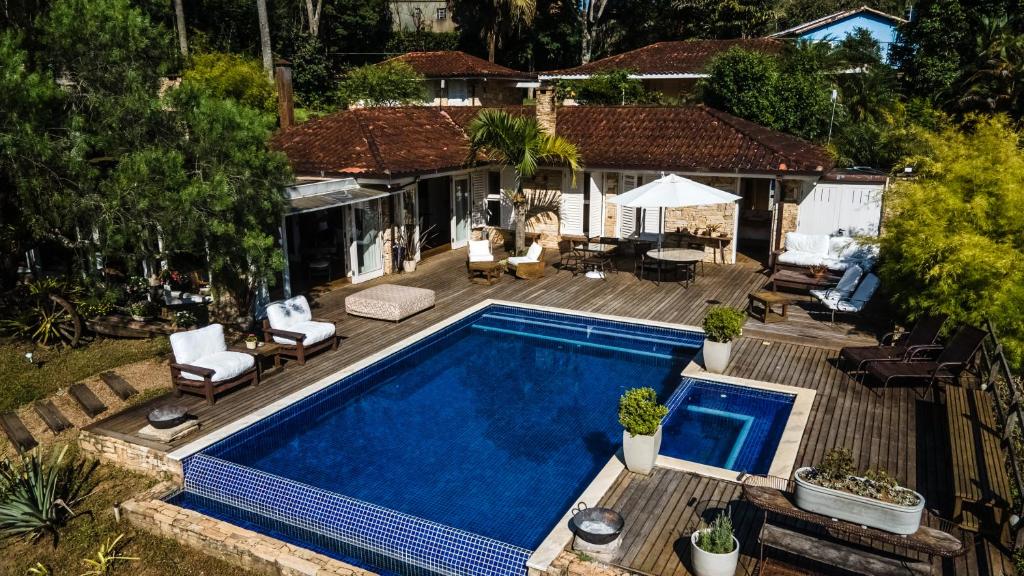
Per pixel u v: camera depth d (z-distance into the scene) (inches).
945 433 404.8
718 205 822.5
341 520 340.5
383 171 718.5
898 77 1279.5
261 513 363.9
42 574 324.5
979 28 1210.6
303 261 826.2
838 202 807.7
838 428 412.2
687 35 1956.2
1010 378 386.6
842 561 262.7
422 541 320.8
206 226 456.4
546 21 1987.0
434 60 1546.5
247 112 488.7
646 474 366.6
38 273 664.4
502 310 677.3
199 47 1395.2
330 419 467.2
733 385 480.7
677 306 660.1
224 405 454.3
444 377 538.6
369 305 629.9
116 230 468.8
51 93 454.3
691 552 288.5
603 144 864.9
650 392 367.9
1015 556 290.0
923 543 257.1
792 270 701.3
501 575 300.5
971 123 1122.7
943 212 522.3
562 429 445.4
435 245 935.7
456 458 409.1
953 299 505.4
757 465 388.2
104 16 479.5
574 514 307.0
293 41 1728.6
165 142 484.7
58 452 414.6
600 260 768.3
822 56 1123.3
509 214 932.0
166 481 392.2
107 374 497.0
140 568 328.2
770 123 1029.8
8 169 459.2
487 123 770.8
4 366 500.4
